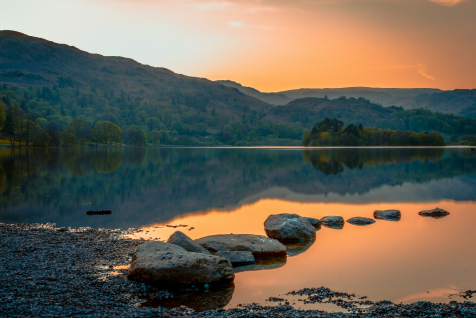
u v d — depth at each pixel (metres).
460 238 20.91
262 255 17.80
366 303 12.34
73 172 56.34
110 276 14.27
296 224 21.31
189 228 23.31
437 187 43.62
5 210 28.12
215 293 13.23
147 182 46.62
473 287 13.86
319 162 83.38
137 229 22.61
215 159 95.25
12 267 14.80
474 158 94.00
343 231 22.77
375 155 110.38
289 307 11.83
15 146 140.50
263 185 45.62
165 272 13.68
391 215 27.05
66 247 18.05
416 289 13.66
